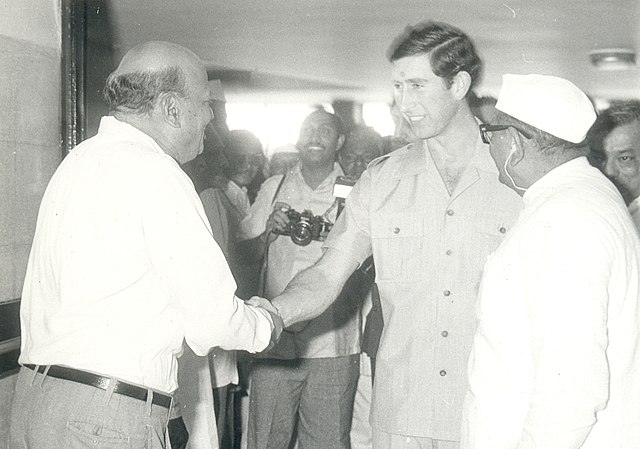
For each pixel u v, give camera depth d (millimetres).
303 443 3447
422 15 4395
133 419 1643
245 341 1788
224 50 4508
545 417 1404
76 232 1681
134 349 1656
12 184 2445
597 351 1406
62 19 2740
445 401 2195
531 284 1484
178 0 3943
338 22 4473
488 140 1708
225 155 3756
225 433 3377
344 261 2340
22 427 1672
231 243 3475
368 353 2943
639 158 3088
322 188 3738
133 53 1839
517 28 4500
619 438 1512
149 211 1659
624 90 4664
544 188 1623
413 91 2168
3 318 2373
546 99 1610
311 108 4699
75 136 2777
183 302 1670
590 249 1446
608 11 4383
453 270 2201
